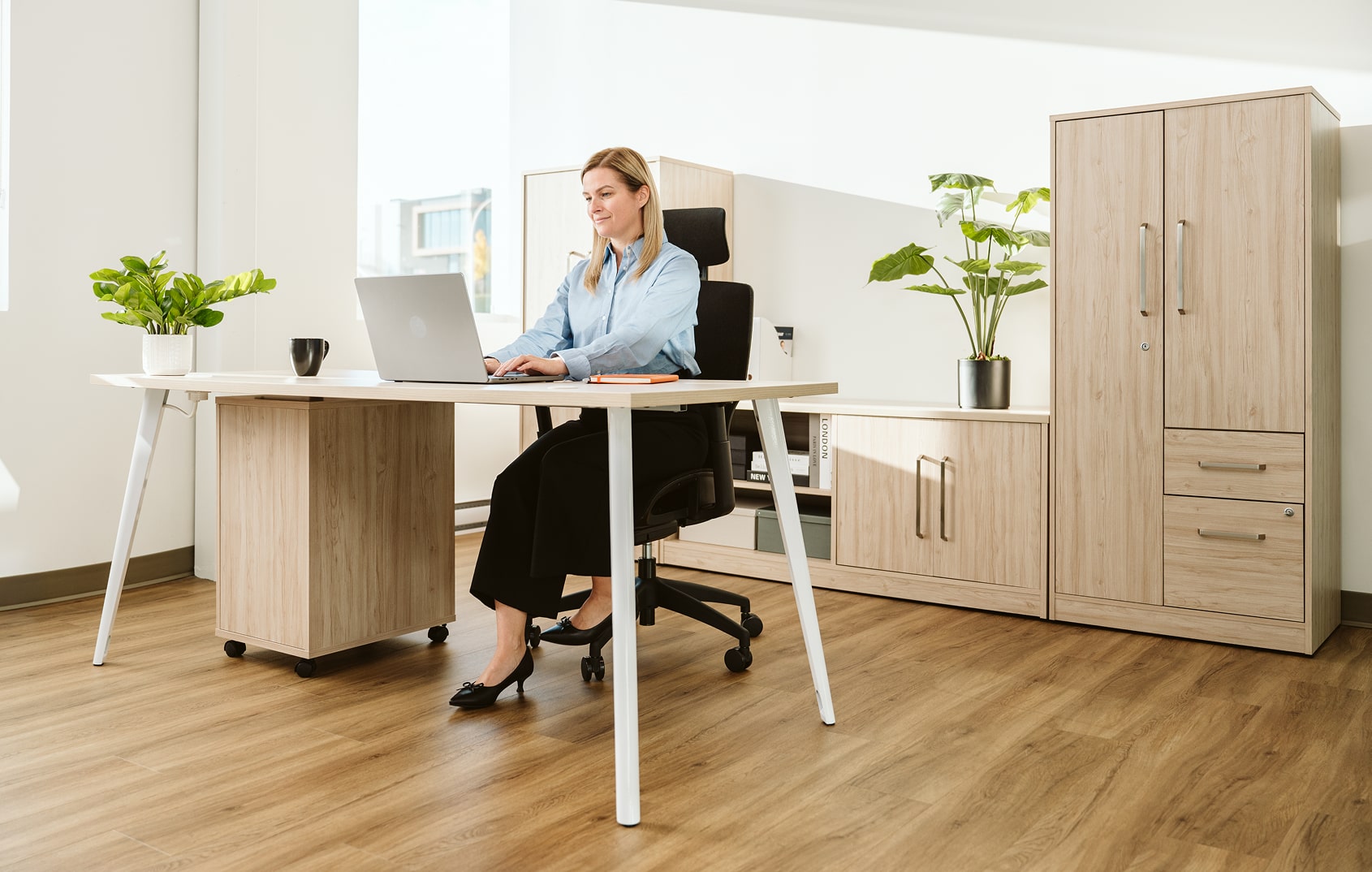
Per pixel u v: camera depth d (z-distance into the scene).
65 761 2.03
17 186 3.26
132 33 3.54
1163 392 3.01
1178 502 3.00
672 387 1.93
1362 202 3.13
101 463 3.52
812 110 4.11
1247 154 2.86
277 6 3.88
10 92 3.22
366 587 2.71
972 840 1.70
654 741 2.15
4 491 3.27
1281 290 2.82
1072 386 3.15
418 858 1.63
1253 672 2.67
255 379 2.41
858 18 4.00
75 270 3.42
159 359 2.66
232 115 3.72
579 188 4.17
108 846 1.67
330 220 4.12
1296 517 2.83
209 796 1.87
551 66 4.86
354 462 2.66
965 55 3.79
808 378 4.16
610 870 1.60
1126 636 3.04
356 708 2.36
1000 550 3.29
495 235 5.11
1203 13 3.36
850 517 3.59
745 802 1.85
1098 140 3.09
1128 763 2.04
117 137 3.51
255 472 2.67
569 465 2.23
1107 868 1.61
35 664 2.69
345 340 4.20
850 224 4.04
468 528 4.78
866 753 2.09
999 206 3.74
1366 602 3.16
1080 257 3.13
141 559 3.66
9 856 1.63
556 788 1.91
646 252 2.46
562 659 2.75
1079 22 3.57
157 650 2.83
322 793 1.88
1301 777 1.97
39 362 3.34
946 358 3.84
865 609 3.36
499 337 4.93
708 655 2.80
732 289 2.77
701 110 4.39
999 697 2.46
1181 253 2.95
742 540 3.85
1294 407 2.82
